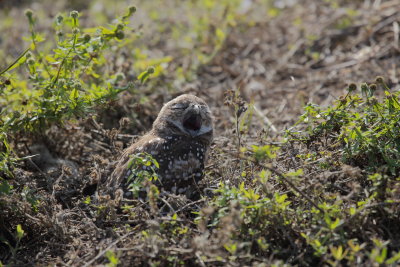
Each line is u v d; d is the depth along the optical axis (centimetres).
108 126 1188
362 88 866
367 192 753
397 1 1697
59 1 2103
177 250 722
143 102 1242
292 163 918
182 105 990
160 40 1752
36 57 1059
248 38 1717
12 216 863
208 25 1677
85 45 957
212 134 1017
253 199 754
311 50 1602
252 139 1132
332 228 704
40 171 1012
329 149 914
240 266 702
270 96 1405
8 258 841
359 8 1758
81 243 820
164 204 832
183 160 944
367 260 696
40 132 1061
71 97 948
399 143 841
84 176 1015
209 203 808
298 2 1916
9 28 1836
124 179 913
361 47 1543
